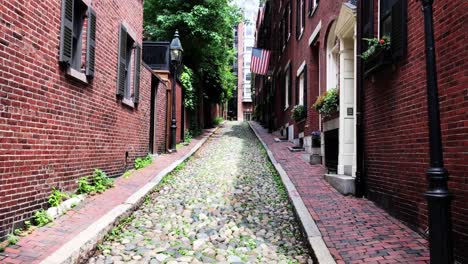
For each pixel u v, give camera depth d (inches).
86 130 274.1
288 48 748.6
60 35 228.5
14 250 166.2
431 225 124.8
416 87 204.5
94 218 219.8
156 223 239.3
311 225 216.2
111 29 324.2
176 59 552.1
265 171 422.9
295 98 648.4
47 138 217.5
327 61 418.3
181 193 317.4
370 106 275.0
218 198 301.9
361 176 285.9
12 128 184.1
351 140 334.6
